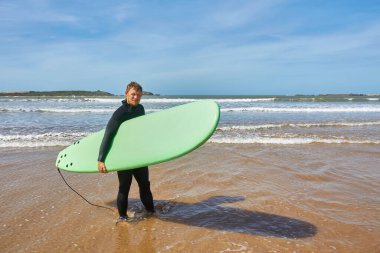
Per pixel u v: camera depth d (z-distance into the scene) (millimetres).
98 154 4004
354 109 23203
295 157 7496
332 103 32688
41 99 39062
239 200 4578
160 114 3781
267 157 7477
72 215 4078
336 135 10906
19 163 6695
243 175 5879
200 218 3979
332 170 6305
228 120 15758
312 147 8836
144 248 3252
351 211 4191
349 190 5066
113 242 3379
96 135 4453
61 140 9344
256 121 15297
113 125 3738
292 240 3383
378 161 7145
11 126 12336
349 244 3305
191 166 6555
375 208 4305
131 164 3459
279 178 5711
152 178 5672
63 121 14398
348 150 8422
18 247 3252
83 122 14031
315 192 4945
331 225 3756
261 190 5023
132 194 4914
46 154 7641
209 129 3105
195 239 3426
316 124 13547
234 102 35188
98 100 36719
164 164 6727
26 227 3703
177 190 5039
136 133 3695
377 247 3246
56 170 6227
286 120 15898
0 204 4383
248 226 3734
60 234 3549
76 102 32438
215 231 3609
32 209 4234
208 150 8289
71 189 5051
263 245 3283
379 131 12039
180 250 3205
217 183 5391
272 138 10016
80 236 3506
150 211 4129
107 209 4305
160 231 3631
